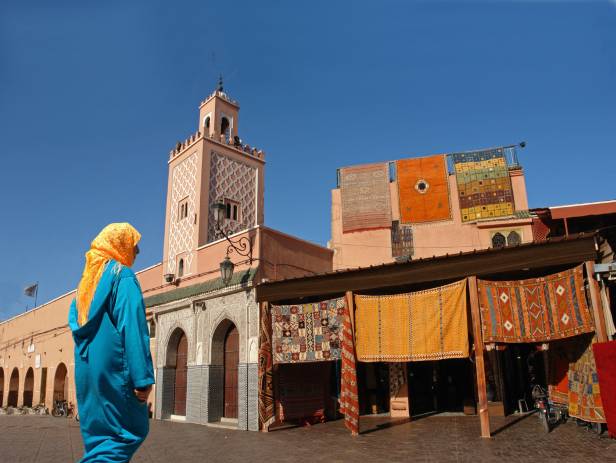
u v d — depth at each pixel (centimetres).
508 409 1304
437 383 1437
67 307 2467
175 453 864
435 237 1677
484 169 1686
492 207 1644
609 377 793
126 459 272
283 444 945
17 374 3103
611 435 790
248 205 2019
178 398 1551
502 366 1350
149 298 1783
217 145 1955
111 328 275
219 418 1363
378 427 1130
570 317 869
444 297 979
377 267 1046
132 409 274
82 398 279
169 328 1602
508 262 924
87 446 276
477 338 926
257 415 1183
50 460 791
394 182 1778
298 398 1284
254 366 1230
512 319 917
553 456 709
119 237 314
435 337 974
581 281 868
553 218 1159
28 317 2947
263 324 1206
